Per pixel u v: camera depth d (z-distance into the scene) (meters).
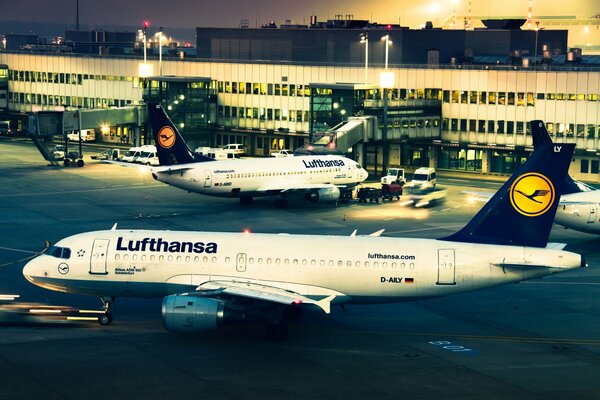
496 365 83.00
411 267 91.31
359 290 92.00
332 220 155.88
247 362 82.19
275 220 154.88
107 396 72.88
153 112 160.38
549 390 76.50
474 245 92.31
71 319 95.12
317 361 83.00
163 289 92.38
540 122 136.38
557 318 99.50
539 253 91.50
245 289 86.88
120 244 93.19
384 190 178.50
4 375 77.31
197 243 93.00
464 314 100.62
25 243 132.12
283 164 169.62
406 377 79.06
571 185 137.62
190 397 73.00
